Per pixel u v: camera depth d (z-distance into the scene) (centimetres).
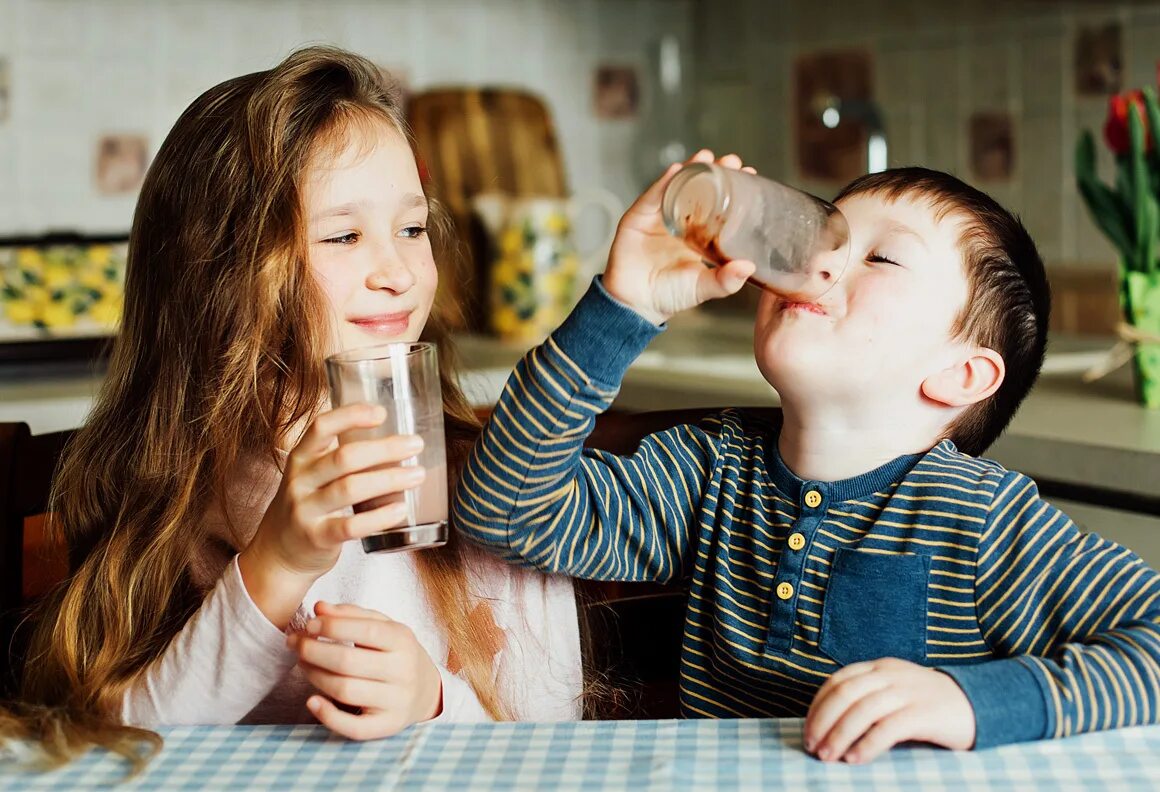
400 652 85
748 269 90
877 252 100
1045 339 111
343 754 80
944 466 99
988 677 79
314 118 113
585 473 107
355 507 86
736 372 196
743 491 107
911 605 96
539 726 83
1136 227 168
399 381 84
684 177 88
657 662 130
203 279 115
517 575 117
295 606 91
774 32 286
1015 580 93
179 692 93
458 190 267
